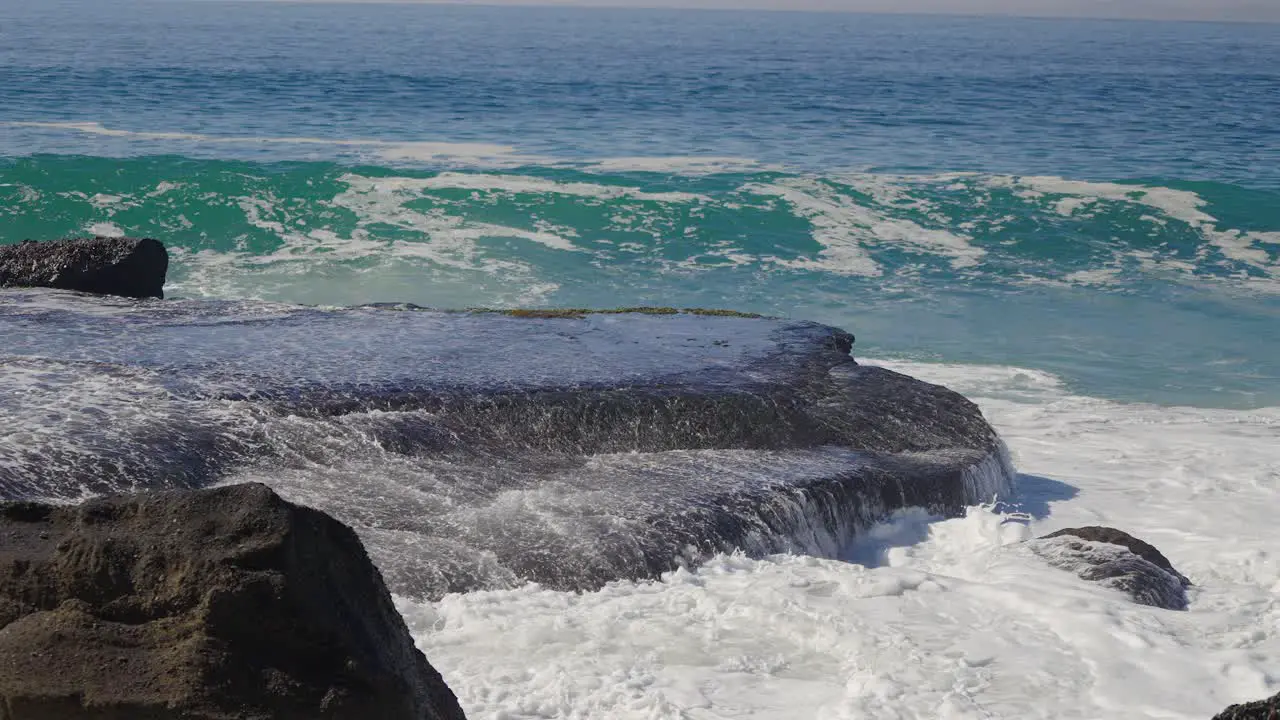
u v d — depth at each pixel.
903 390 10.38
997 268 21.42
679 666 5.99
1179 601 7.42
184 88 50.25
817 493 8.38
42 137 33.50
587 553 7.17
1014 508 9.72
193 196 24.47
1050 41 177.62
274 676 3.42
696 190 26.23
